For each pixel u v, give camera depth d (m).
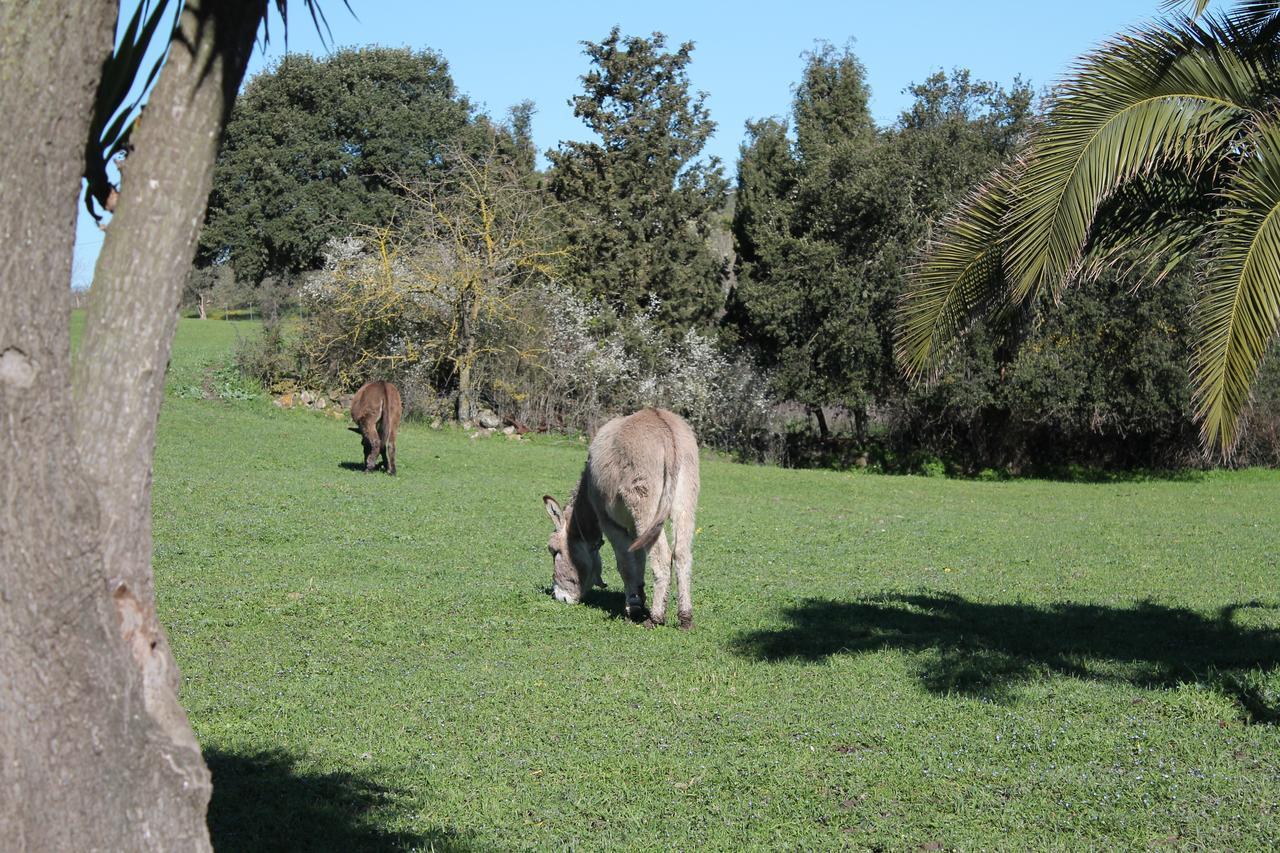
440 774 6.00
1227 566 14.25
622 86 39.78
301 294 32.16
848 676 8.15
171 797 2.85
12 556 2.61
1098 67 6.68
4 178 2.59
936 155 31.34
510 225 32.28
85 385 2.89
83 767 2.69
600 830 5.28
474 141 52.75
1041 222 6.73
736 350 37.72
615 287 36.91
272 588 10.73
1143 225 7.67
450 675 8.00
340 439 26.05
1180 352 28.89
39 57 2.62
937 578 13.23
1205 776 5.96
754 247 36.56
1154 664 8.55
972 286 7.50
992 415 33.88
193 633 9.03
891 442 35.22
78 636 2.69
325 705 7.22
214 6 2.98
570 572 10.64
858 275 32.00
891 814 5.52
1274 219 5.87
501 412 32.78
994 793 5.80
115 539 2.89
